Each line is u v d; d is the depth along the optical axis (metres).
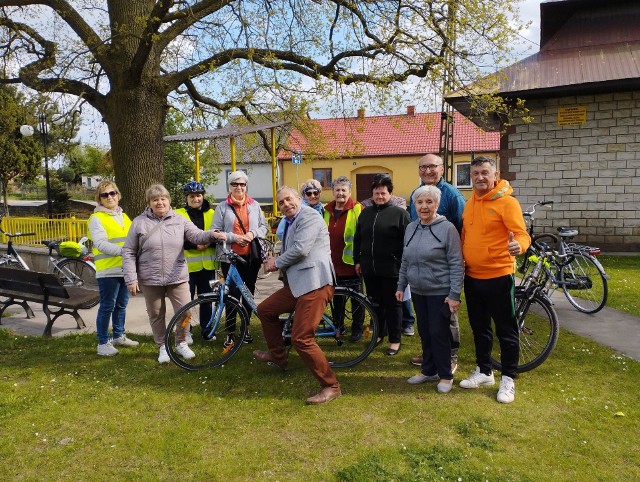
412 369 4.61
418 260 4.06
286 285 4.42
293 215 4.16
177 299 4.94
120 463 3.15
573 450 3.14
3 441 3.42
